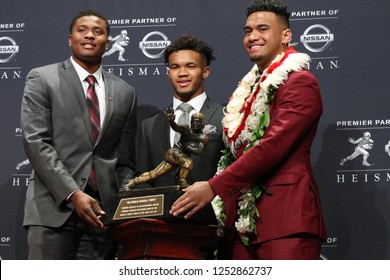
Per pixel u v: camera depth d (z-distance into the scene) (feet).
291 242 10.73
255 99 11.64
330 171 14.08
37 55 15.10
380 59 14.24
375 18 14.34
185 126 10.99
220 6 14.83
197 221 10.62
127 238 10.75
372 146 14.03
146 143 13.14
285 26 12.19
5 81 15.07
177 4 14.94
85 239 12.55
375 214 13.87
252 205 11.09
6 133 14.90
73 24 13.29
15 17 15.24
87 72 13.21
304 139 11.27
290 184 10.94
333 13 14.44
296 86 11.19
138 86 14.84
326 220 13.99
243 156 10.92
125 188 11.14
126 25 14.99
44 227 12.18
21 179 14.73
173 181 12.42
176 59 13.12
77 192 11.80
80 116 12.66
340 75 14.30
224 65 14.67
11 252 14.56
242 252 11.48
